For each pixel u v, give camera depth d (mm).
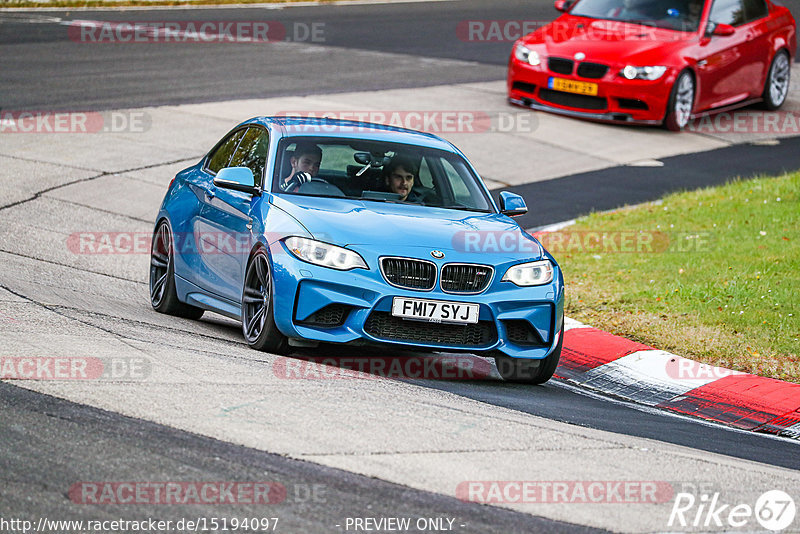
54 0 105500
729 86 72312
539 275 28500
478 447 21109
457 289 27406
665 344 33781
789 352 33125
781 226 46688
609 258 43344
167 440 19547
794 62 94750
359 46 91875
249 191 29531
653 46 68812
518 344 28203
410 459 19859
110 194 50094
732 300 37406
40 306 29453
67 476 17594
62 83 70188
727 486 20562
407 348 27422
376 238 27438
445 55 90062
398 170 31031
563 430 23531
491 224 29859
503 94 75125
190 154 56938
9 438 18891
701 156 63688
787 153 64875
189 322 32844
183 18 102375
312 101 68500
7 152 54625
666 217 49250
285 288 26812
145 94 68438
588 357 32781
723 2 72875
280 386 23906
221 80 73938
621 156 62844
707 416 28688
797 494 20656
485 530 17047
